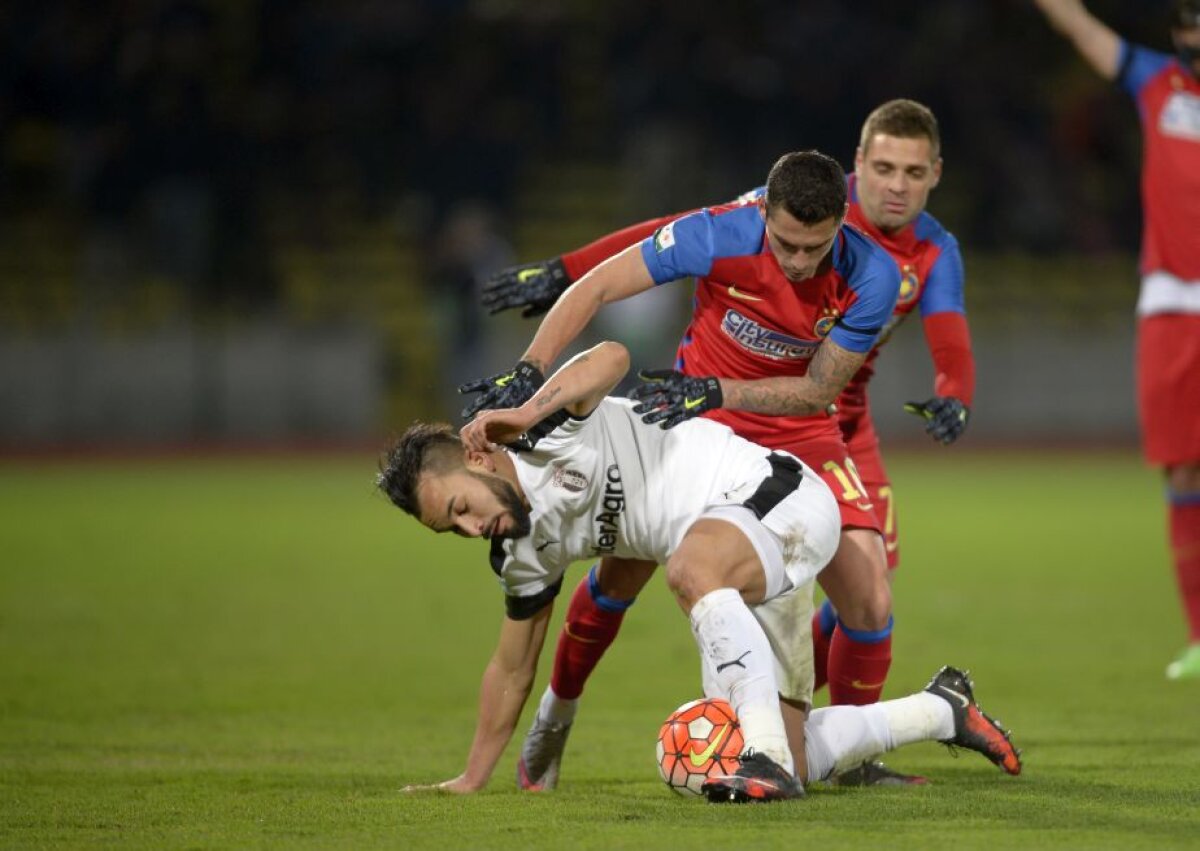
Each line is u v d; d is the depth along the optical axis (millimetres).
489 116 78062
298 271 78125
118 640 29344
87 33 74625
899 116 19391
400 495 15586
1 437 71875
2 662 26859
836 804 15398
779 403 16906
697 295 18250
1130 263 81375
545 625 16688
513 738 21438
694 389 16062
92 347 72625
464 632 30906
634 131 79750
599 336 70062
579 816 15031
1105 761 18938
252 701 23797
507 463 15750
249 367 74188
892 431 78375
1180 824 14438
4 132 75375
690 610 15352
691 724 16031
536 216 81125
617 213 81000
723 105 77688
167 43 74438
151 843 14062
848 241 16797
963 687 17469
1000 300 79688
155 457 72938
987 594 35719
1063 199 80875
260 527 48812
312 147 77562
